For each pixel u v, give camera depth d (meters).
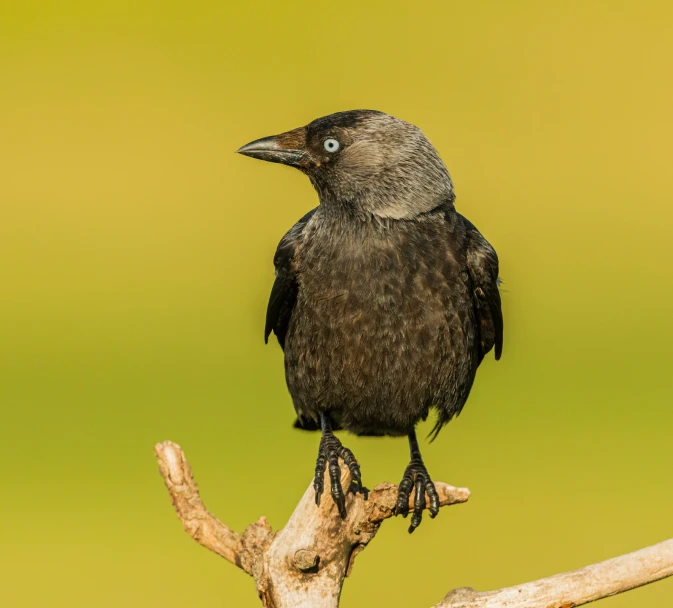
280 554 7.91
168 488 8.18
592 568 7.28
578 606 7.27
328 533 7.99
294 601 7.89
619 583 7.21
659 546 7.26
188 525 8.11
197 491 8.21
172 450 8.20
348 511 8.02
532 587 7.28
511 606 7.25
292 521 8.02
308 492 8.09
